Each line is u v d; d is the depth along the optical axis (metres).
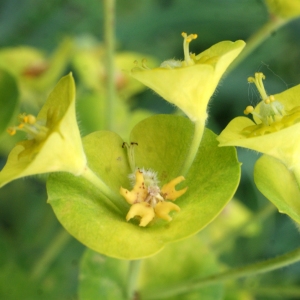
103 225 0.06
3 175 0.06
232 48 0.06
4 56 0.11
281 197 0.07
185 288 0.08
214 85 0.06
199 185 0.06
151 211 0.06
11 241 0.11
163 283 0.09
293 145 0.06
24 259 0.11
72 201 0.06
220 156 0.06
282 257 0.07
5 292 0.09
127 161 0.07
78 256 0.11
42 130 0.06
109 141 0.07
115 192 0.07
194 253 0.09
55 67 0.11
